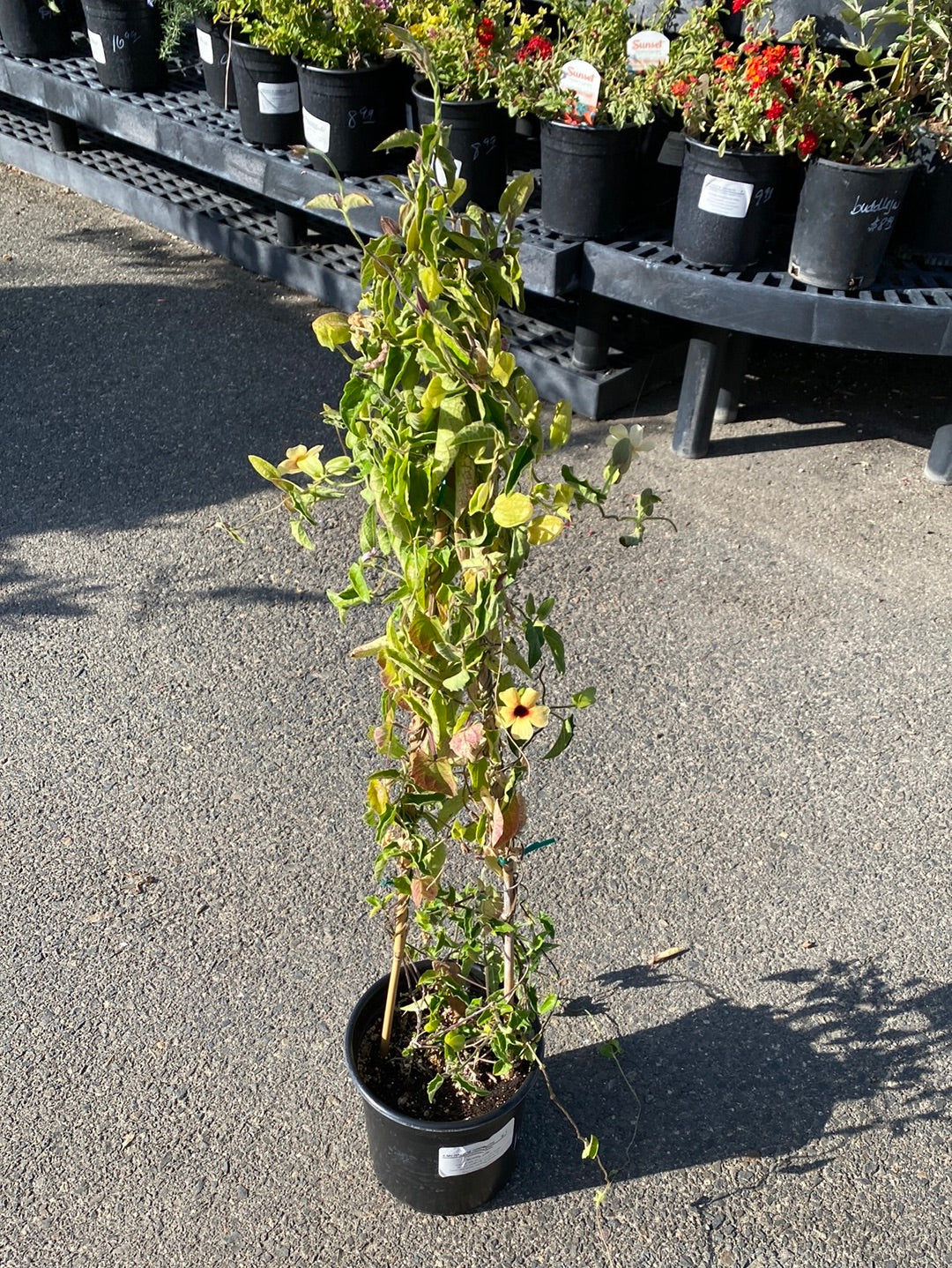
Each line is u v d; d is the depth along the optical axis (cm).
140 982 254
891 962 261
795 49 361
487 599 159
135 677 334
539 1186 221
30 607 359
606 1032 247
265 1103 233
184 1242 212
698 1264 210
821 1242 213
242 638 348
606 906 271
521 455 159
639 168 417
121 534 390
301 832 288
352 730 317
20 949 260
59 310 519
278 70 454
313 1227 214
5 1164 222
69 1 580
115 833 287
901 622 357
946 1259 211
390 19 434
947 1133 230
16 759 307
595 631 351
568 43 394
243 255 550
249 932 264
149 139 520
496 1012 199
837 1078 239
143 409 454
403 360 159
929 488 418
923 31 344
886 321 364
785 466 428
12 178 639
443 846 180
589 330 428
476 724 165
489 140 411
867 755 312
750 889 276
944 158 371
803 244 370
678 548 386
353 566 178
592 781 302
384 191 444
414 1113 204
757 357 501
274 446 434
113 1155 224
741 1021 249
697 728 319
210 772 304
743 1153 227
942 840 289
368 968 257
